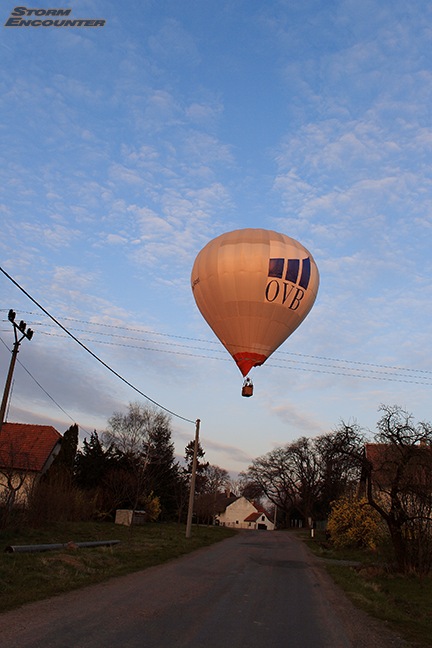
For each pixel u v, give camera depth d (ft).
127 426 177.27
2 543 59.52
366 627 32.48
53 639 22.89
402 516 65.05
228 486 399.44
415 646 28.35
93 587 37.73
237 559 70.18
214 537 117.08
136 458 149.48
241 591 42.45
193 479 110.22
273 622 31.48
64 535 78.02
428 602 44.57
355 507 103.81
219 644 24.97
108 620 27.63
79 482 142.20
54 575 39.45
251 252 67.82
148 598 35.32
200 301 71.61
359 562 79.15
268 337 68.33
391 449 68.64
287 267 67.97
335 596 44.29
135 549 67.62
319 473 236.22
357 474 75.41
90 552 56.13
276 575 55.77
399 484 66.08
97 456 145.18
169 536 101.60
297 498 265.13
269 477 260.83
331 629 30.96
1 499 83.10
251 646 25.17
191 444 250.16
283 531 225.56
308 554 91.15
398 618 35.96
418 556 62.44
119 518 132.05
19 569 39.06
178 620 29.40
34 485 93.30
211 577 49.37
